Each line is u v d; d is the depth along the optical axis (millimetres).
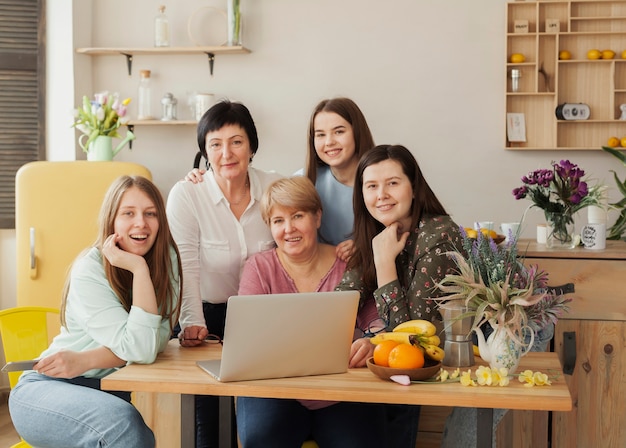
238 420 2635
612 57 5008
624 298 3232
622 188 4664
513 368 2225
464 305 2318
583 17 5020
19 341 3002
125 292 2566
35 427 2463
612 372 3252
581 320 3266
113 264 2500
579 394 3275
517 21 5055
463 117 5184
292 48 5277
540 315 2236
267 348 2178
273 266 2793
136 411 2400
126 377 2232
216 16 5309
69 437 2404
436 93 5195
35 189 4211
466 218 5219
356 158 3123
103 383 2199
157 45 5211
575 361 3264
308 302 2188
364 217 2688
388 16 5199
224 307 3145
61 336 2641
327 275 2781
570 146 5125
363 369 2344
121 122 4770
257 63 5312
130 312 2441
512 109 5148
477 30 5141
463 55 5160
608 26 5051
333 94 5266
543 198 3584
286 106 5305
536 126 5141
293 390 2119
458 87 5176
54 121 5160
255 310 2139
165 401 2969
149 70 5340
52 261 4211
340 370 2289
